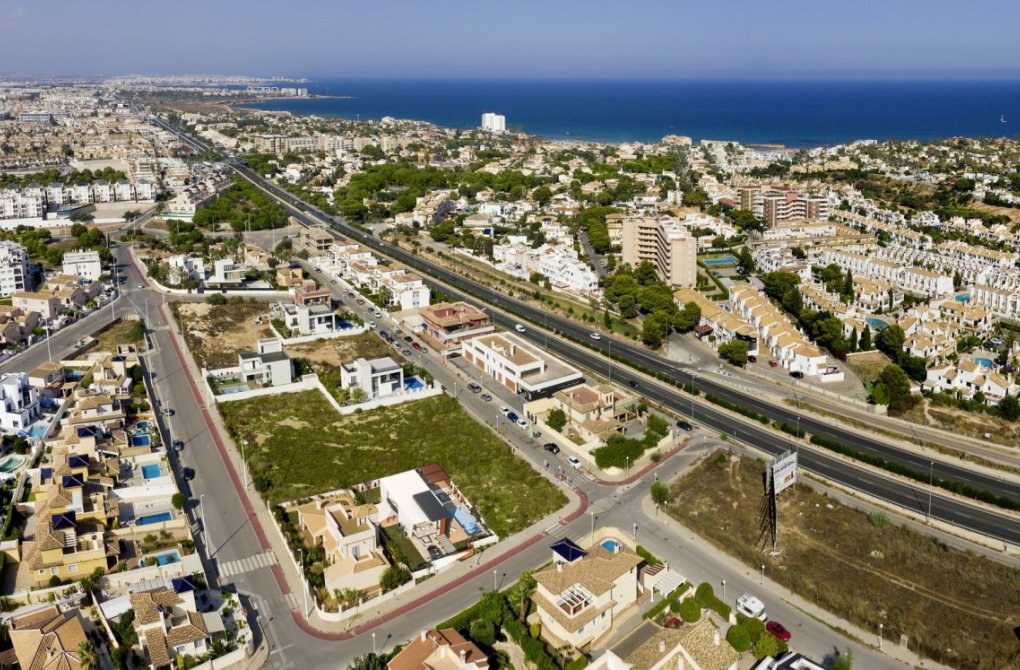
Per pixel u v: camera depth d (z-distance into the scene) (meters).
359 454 180.00
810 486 165.88
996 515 155.62
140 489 159.25
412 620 125.38
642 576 134.75
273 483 166.12
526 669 114.88
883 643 119.81
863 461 177.75
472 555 142.75
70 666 108.81
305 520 148.38
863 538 146.50
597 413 192.88
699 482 167.88
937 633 120.62
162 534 146.75
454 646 110.88
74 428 176.50
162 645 112.81
